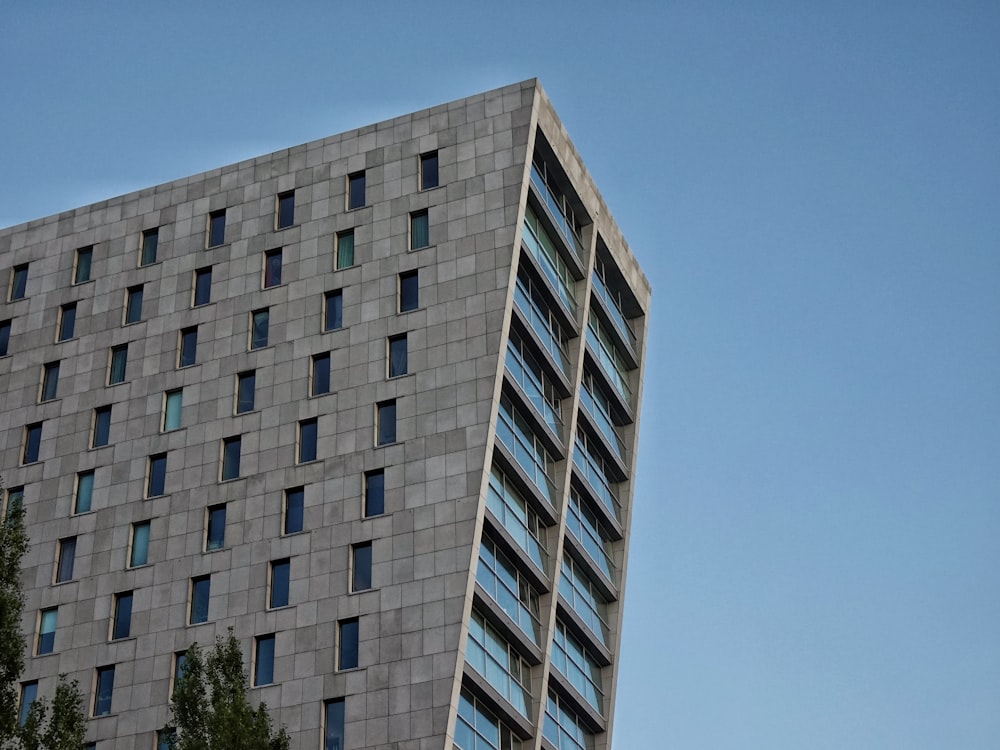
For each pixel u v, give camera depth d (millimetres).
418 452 65250
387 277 69938
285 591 64750
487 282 68062
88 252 77812
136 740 64125
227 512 67375
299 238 72875
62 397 74000
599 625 76375
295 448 67562
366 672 61562
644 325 86812
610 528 79625
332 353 69125
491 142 71750
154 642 65938
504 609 65375
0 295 78438
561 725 70625
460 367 66438
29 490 72062
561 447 73312
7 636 47344
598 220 81125
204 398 70750
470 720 62125
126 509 69688
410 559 63125
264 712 50781
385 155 73312
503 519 66500
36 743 47094
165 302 74312
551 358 73000
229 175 76250
